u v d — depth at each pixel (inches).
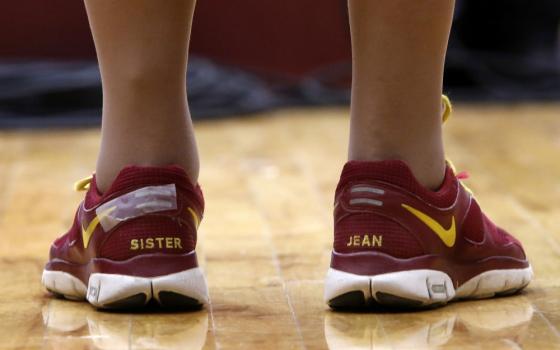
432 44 100.7
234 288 115.3
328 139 238.1
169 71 102.0
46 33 304.5
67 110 263.1
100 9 100.7
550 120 266.5
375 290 100.3
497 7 305.3
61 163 209.0
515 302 108.8
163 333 97.7
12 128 252.1
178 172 102.1
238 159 212.4
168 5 100.0
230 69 309.1
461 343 94.1
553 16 307.7
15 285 118.7
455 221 105.0
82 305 108.7
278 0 315.3
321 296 111.3
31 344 95.5
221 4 313.7
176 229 101.7
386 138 102.5
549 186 181.6
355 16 101.4
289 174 195.5
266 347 93.4
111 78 102.5
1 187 184.2
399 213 101.0
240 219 156.5
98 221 102.7
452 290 105.0
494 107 291.4
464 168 200.2
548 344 93.9
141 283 100.1
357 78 103.1
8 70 272.7
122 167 103.3
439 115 104.2
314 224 152.6
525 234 144.2
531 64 307.6
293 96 300.2
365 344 94.0
